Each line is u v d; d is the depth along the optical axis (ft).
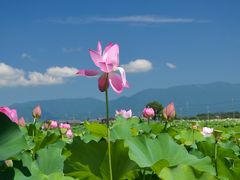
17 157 7.58
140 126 14.76
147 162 7.85
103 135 12.22
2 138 6.72
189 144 12.85
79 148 7.60
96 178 7.60
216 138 10.75
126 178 7.93
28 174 6.93
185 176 6.54
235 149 12.26
